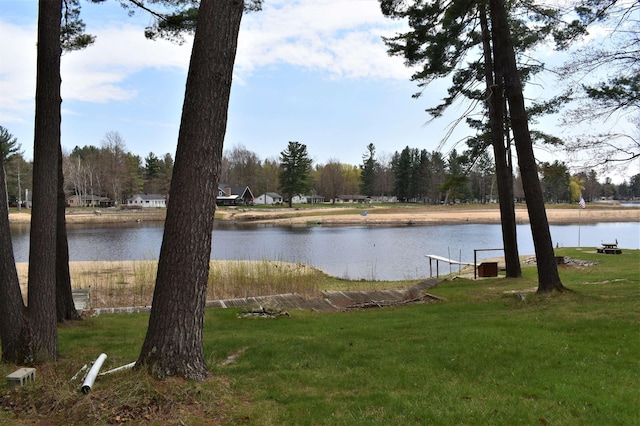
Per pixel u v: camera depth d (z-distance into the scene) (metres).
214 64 4.15
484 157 13.41
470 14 11.84
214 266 15.84
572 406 3.77
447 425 3.51
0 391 4.03
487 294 10.52
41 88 5.09
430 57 11.93
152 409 3.63
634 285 9.89
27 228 46.31
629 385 4.14
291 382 4.61
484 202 94.00
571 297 8.30
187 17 7.99
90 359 5.12
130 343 6.36
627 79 8.09
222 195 93.75
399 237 35.59
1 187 4.73
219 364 5.29
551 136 11.89
